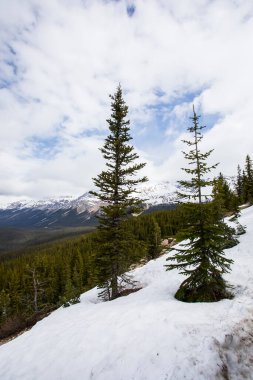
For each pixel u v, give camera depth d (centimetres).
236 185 7675
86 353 868
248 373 705
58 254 8862
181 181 1302
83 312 1446
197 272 1276
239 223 3228
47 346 1020
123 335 923
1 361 1027
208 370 691
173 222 6750
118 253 1919
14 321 2194
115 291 1947
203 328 874
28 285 5988
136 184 2005
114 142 1988
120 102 2144
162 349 783
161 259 2798
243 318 938
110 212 1869
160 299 1366
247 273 1569
